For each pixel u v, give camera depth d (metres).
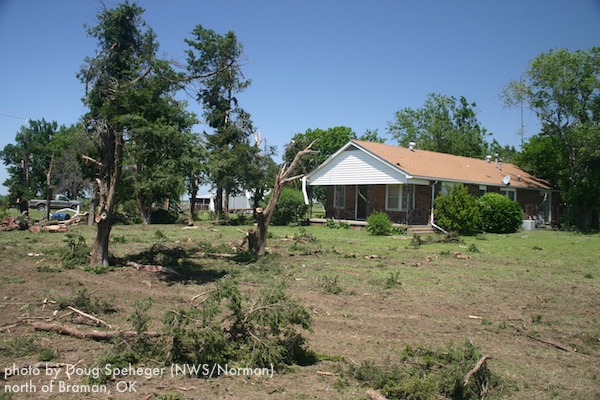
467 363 5.21
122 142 11.73
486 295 9.67
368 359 5.91
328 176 29.45
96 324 7.07
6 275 10.76
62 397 4.73
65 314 7.34
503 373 5.58
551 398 4.95
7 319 7.23
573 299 9.41
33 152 53.09
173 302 8.75
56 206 46.47
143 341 5.92
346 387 5.11
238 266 12.98
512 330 7.35
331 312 8.15
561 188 33.84
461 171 29.53
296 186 35.72
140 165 12.45
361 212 29.70
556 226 33.81
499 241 21.55
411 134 53.53
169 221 32.56
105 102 11.51
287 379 5.32
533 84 31.31
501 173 32.88
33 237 19.38
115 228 25.95
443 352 5.80
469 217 24.56
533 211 33.47
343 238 21.59
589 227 30.47
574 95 30.39
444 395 5.00
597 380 5.43
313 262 13.84
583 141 29.42
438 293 9.78
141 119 10.57
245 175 32.31
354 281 10.94
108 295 9.14
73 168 46.62
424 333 7.07
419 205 26.62
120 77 11.90
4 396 4.66
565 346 6.61
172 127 10.72
